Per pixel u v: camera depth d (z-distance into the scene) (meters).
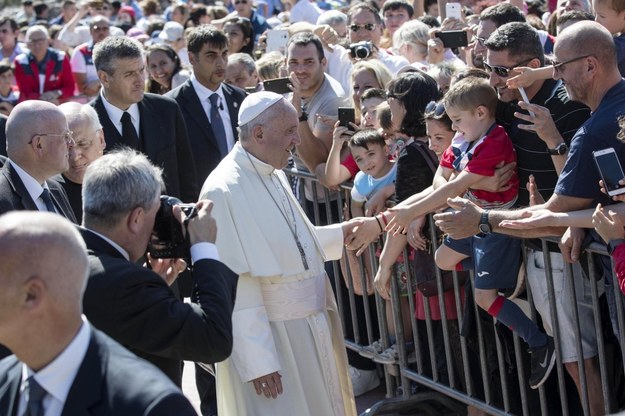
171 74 8.43
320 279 4.26
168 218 3.33
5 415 2.32
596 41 3.71
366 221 4.46
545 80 4.14
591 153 3.66
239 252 4.03
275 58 7.22
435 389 4.91
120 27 14.69
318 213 5.61
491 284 4.21
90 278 3.08
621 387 4.20
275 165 4.18
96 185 3.16
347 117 5.26
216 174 4.18
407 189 4.72
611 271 3.78
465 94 4.18
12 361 2.44
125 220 3.15
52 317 2.26
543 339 4.20
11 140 4.10
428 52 6.41
